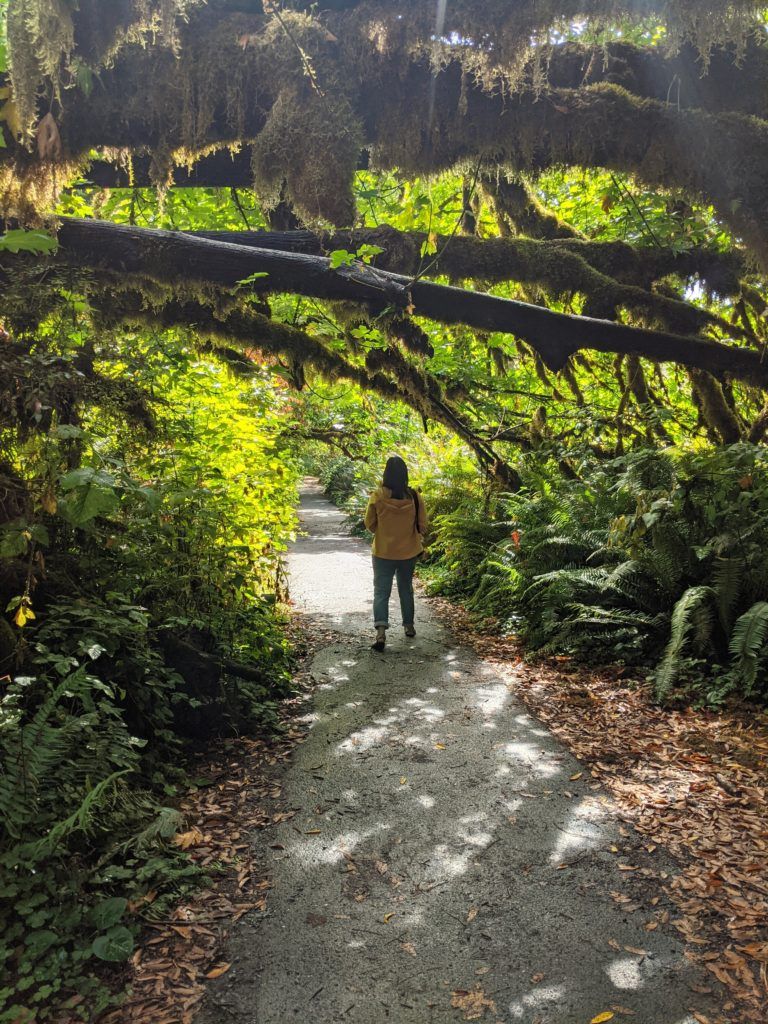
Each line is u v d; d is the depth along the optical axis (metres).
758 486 5.88
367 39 3.58
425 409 6.98
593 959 2.50
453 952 2.55
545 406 8.70
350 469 21.61
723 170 3.73
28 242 2.72
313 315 5.87
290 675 5.79
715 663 5.45
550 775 3.98
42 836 2.84
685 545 5.88
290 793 3.79
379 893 2.91
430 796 3.75
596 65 3.89
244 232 4.93
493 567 8.23
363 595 9.27
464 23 3.36
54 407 3.76
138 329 5.35
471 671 5.96
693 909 2.76
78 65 3.41
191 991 2.37
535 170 4.14
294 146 3.69
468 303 4.90
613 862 3.10
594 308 5.32
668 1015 2.23
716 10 3.07
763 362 5.27
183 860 3.11
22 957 2.43
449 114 3.78
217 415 6.75
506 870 3.06
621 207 6.98
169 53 3.66
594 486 7.39
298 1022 2.24
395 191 6.26
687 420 8.59
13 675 3.51
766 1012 2.24
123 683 3.92
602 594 6.48
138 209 6.77
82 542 4.38
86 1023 2.23
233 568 5.75
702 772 3.97
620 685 5.46
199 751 4.27
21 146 3.76
